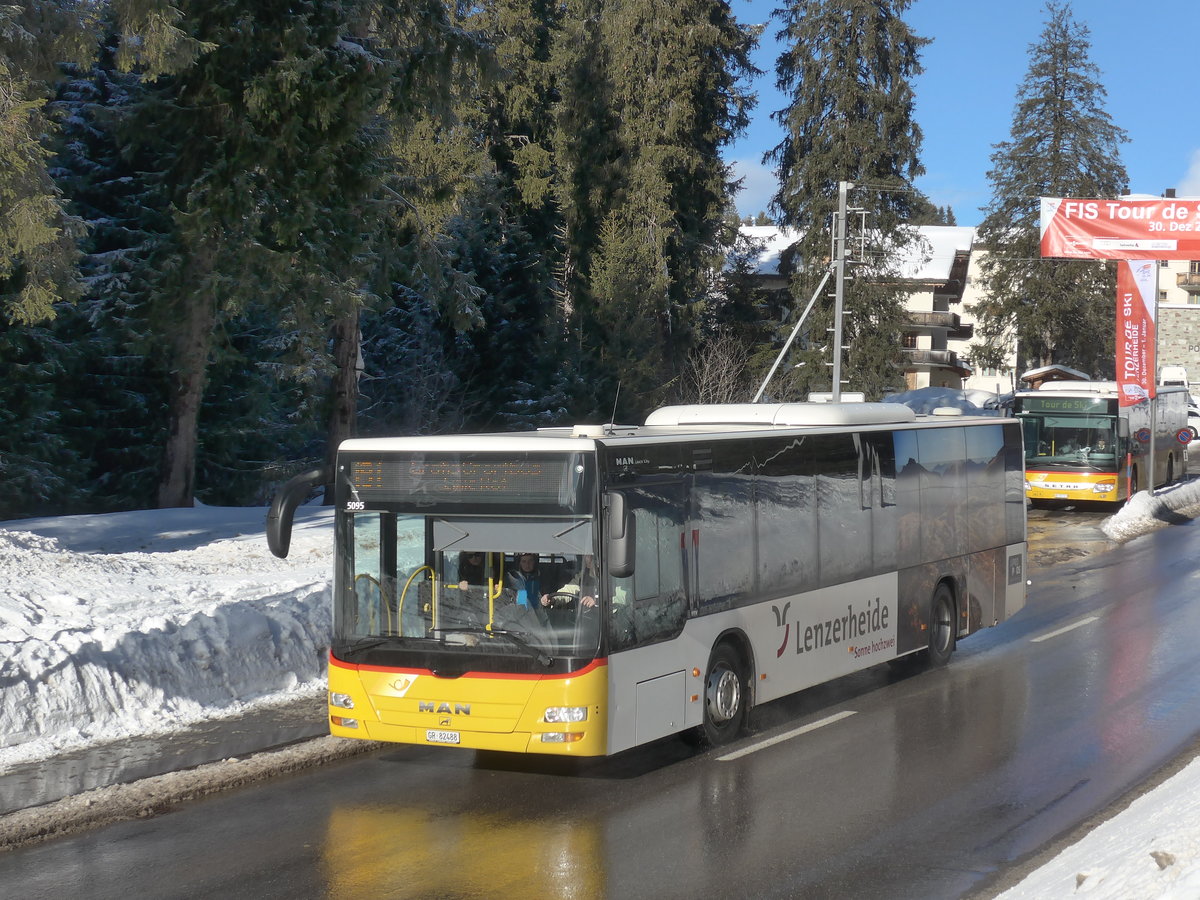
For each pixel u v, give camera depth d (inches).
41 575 567.2
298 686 497.4
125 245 1196.5
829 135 2199.8
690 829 326.6
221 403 1374.3
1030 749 412.5
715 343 2081.7
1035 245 2859.3
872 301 2187.5
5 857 304.5
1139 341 1334.9
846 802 351.3
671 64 1953.7
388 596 368.5
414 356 1646.2
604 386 1689.2
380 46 981.8
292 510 370.6
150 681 449.4
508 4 1884.8
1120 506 1444.4
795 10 2295.8
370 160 957.8
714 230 2155.5
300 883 285.9
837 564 484.7
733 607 419.5
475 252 1686.8
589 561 353.4
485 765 393.1
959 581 585.0
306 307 957.8
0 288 757.9
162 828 327.6
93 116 1039.6
